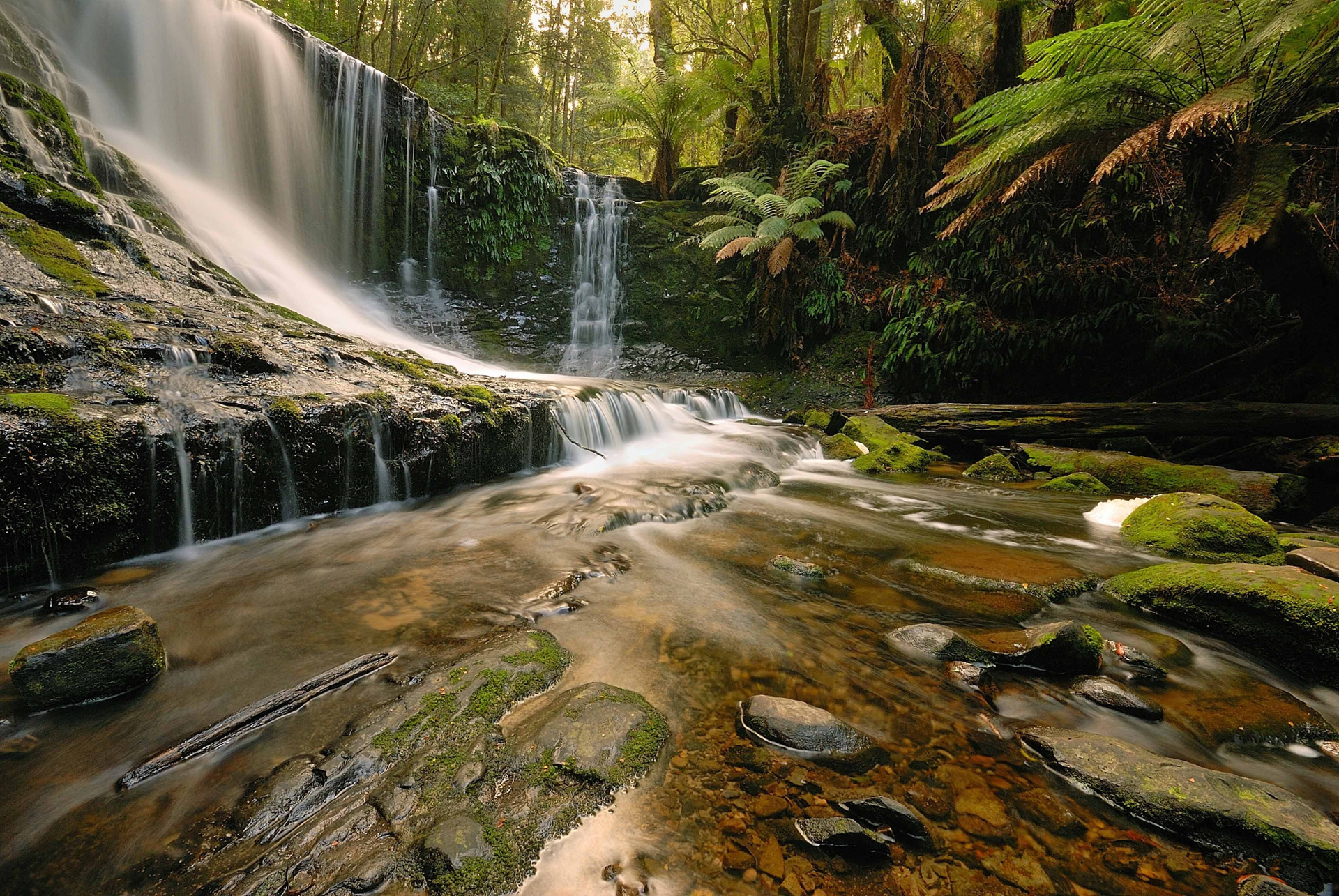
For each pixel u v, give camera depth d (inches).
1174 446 282.8
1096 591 136.3
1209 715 89.7
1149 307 352.8
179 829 61.0
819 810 66.1
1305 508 207.8
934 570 144.9
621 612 116.0
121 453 124.4
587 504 184.7
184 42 329.7
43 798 65.5
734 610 119.6
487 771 68.9
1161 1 230.7
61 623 103.2
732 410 403.2
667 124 547.5
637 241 521.0
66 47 288.2
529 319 480.1
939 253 437.7
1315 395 262.2
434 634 103.8
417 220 446.6
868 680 94.9
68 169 228.8
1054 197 392.8
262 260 335.3
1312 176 260.1
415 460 185.8
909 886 57.4
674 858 59.5
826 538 173.2
